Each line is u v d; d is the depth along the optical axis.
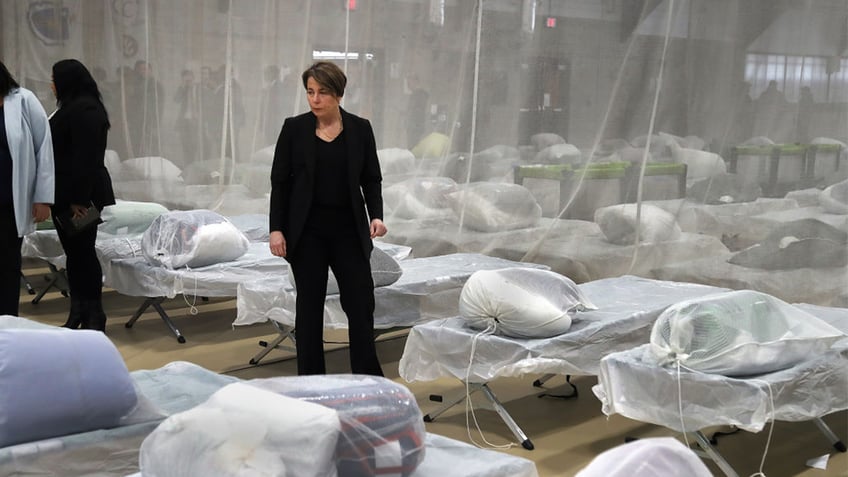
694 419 2.72
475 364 3.30
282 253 3.47
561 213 5.63
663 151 5.15
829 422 3.41
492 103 5.97
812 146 4.57
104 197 4.43
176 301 5.79
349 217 3.47
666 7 5.10
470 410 3.63
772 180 4.72
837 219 4.49
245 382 1.82
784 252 4.68
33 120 3.96
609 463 1.37
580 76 5.52
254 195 7.54
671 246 5.12
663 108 5.15
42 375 2.11
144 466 1.75
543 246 5.73
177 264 4.72
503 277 3.39
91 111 4.32
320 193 3.43
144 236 4.91
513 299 3.27
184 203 7.98
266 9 7.31
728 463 2.80
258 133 7.48
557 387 3.97
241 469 1.61
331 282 3.98
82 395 2.15
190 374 2.79
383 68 6.58
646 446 1.38
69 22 8.42
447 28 6.18
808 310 3.69
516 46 5.82
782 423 3.44
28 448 2.05
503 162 5.95
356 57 6.73
